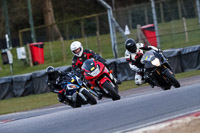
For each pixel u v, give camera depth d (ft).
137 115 66.90
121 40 222.48
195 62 183.93
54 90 113.39
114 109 79.30
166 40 257.14
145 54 103.19
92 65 102.37
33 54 321.73
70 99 111.24
